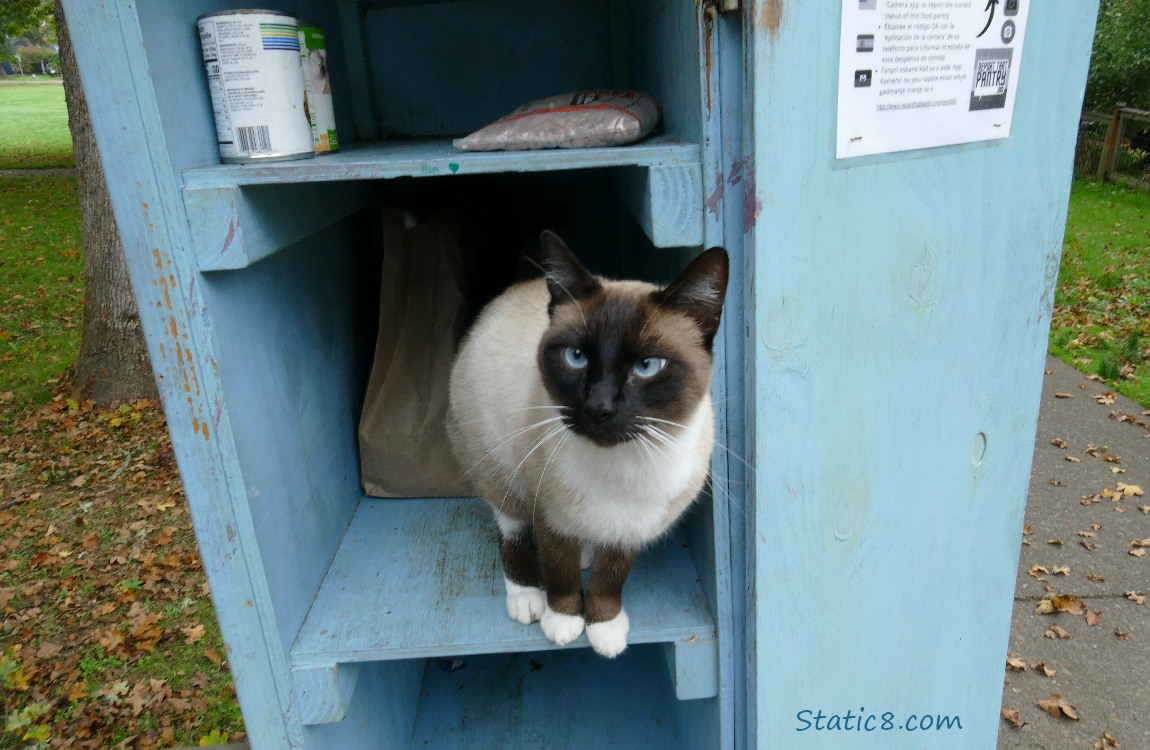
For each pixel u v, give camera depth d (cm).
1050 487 326
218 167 98
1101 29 791
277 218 110
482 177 202
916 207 104
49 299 584
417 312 169
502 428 129
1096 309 498
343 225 168
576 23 192
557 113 113
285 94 106
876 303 107
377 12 190
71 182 1004
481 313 155
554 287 118
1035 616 254
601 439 108
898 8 94
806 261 102
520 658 212
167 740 213
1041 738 208
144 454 371
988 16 99
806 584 119
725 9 93
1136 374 418
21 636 255
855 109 96
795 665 124
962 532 126
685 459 115
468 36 192
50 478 354
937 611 129
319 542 142
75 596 275
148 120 93
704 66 96
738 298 107
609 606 125
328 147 121
